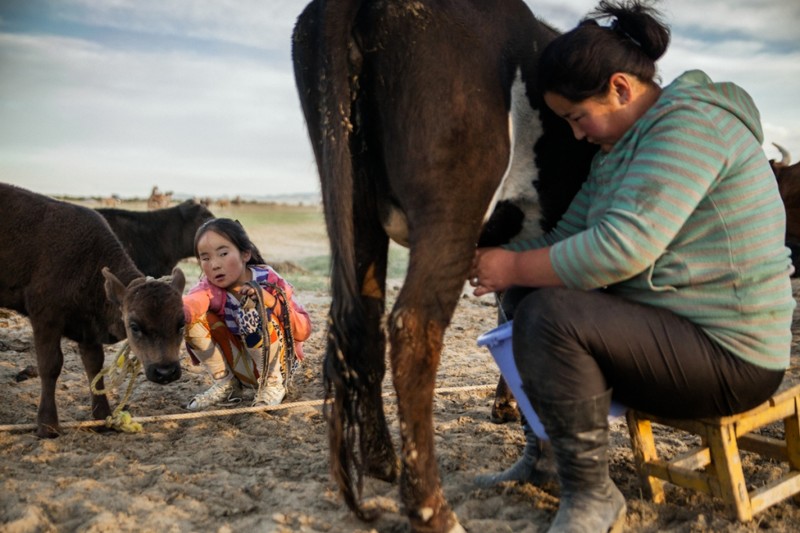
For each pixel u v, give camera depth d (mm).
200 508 3117
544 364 2633
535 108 3021
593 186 2938
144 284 4309
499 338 2936
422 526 2621
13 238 4438
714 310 2625
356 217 3008
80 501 3117
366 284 3088
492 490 3324
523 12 3082
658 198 2492
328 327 2764
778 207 2684
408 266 2662
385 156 2812
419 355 2584
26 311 4648
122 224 10273
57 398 5035
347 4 2699
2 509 3043
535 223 3258
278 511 3094
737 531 2811
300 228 42125
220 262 4645
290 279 13250
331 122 2676
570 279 2623
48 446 3928
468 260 2689
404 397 2586
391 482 3330
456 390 5262
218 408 4859
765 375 2658
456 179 2668
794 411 3033
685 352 2607
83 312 4512
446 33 2727
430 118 2656
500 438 4113
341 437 2711
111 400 5031
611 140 2834
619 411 2994
